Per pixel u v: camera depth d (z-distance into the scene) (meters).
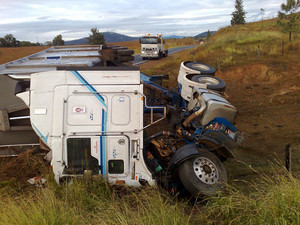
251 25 39.25
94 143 4.97
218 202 4.30
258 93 13.19
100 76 5.01
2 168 6.46
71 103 4.97
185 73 8.47
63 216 3.89
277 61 16.27
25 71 6.50
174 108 7.81
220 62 18.02
